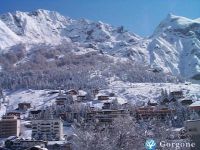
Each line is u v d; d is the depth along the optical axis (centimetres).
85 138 5825
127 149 5794
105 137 5838
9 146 14112
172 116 19775
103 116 19800
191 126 6016
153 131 6353
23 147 13750
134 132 5919
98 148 5753
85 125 6322
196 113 19588
